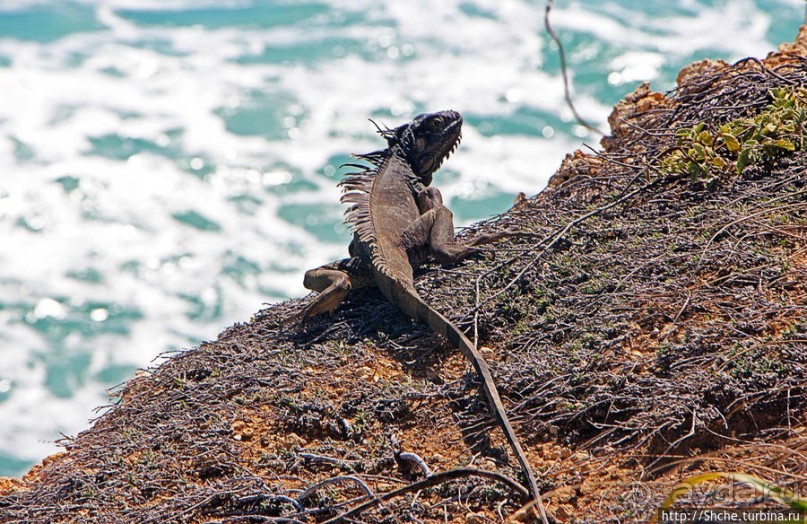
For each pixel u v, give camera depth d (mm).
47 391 32594
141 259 39062
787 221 13430
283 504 11266
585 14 59875
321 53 58125
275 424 12742
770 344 11312
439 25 60938
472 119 49094
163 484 12156
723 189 14672
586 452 11172
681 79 19844
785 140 14656
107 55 57375
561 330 12820
